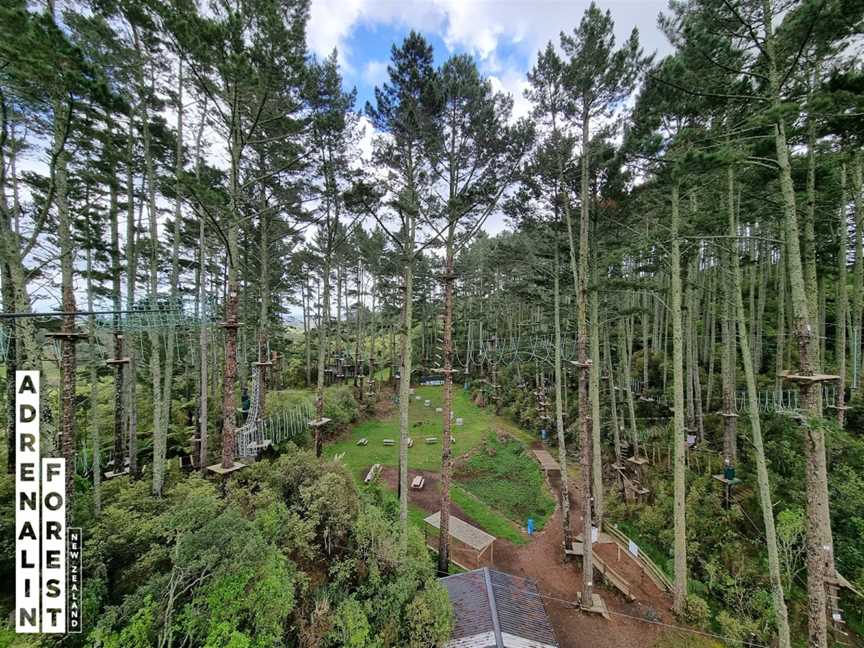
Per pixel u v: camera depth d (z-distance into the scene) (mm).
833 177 9359
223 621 5633
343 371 33125
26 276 8383
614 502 15359
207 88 8977
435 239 11289
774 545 8477
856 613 9234
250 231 16141
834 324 19047
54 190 7660
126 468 12211
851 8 6059
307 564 8633
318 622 7066
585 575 10555
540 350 25594
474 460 20484
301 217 15836
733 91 8297
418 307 40562
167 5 7422
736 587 10086
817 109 6379
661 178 9992
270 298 25234
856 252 14602
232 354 9266
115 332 12203
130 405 11977
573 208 13375
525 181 12484
